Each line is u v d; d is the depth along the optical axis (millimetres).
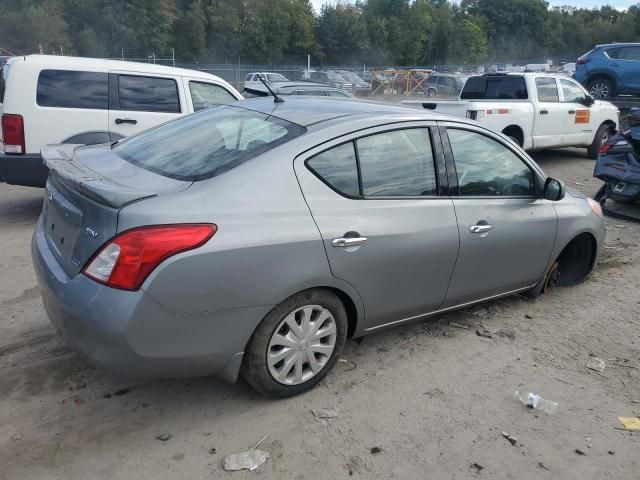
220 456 2850
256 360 3055
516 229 4125
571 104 11180
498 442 3045
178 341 2754
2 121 6461
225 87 8000
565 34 97438
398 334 4152
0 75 7145
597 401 3455
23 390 3316
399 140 3561
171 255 2645
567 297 4945
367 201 3342
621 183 7406
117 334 2605
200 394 3344
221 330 2857
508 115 10055
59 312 2787
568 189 4977
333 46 75312
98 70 6895
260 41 71812
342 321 3363
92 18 68500
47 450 2836
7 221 6777
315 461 2838
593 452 3012
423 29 77438
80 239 2809
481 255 3934
